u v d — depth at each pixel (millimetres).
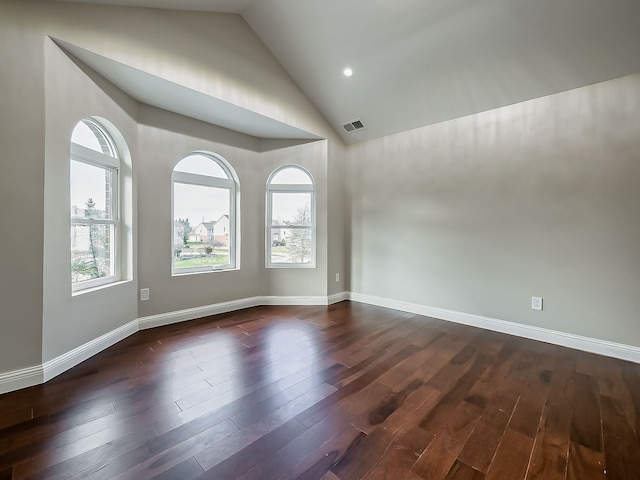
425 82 3275
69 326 2354
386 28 2906
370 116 3979
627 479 1308
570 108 2791
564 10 2301
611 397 1982
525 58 2701
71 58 2330
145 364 2416
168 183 3426
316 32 3158
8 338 1988
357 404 1882
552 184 2906
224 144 3908
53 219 2191
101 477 1304
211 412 1784
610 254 2639
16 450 1456
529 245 3055
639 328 2523
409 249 4004
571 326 2836
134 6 2521
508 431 1636
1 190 1952
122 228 3078
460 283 3549
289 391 2029
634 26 2230
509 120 3150
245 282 4184
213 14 3045
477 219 3398
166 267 3426
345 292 4688
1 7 1956
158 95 3018
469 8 2525
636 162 2506
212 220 3951
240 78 3291
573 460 1424
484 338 3057
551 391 2053
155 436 1570
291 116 3834
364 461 1411
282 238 4469
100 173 2863
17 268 2014
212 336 3062
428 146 3795
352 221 4629
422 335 3137
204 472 1338
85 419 1704
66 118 2289
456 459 1427
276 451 1472
